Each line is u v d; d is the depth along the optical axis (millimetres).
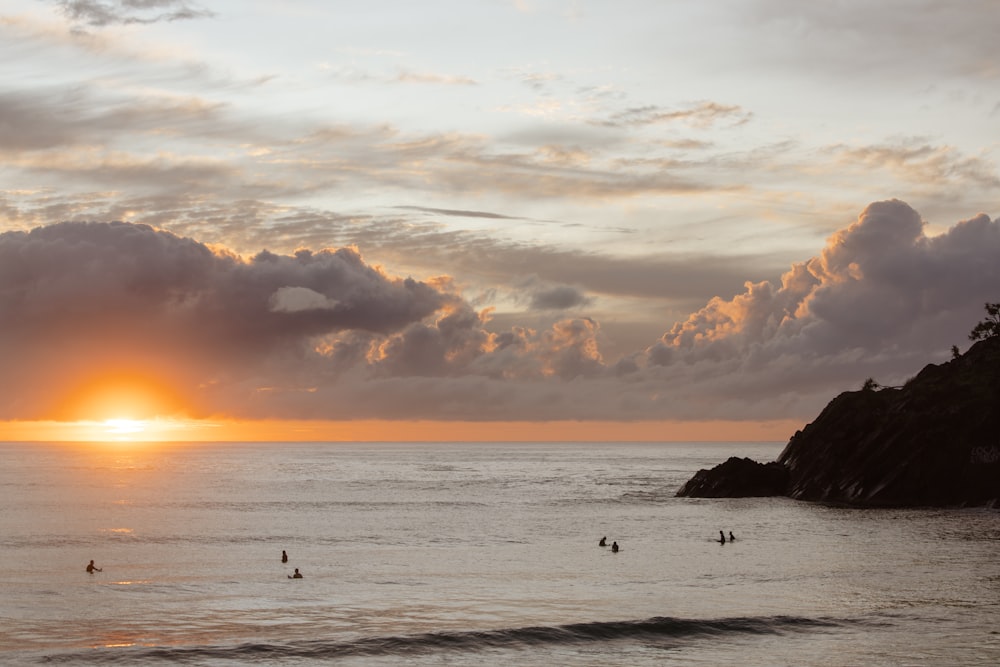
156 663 42406
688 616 50812
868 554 73750
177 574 66562
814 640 46000
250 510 118062
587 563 71125
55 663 42281
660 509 116062
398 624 49906
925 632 47312
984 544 78875
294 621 50812
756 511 110438
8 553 77688
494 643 45469
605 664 42406
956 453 112875
